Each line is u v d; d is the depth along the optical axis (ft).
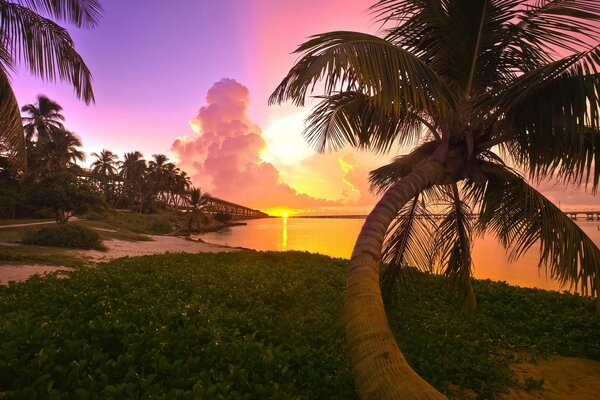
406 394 7.65
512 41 15.16
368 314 9.23
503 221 19.07
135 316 17.94
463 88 15.56
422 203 21.94
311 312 23.80
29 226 102.47
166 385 11.60
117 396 9.97
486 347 21.38
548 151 13.39
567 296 32.68
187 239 152.97
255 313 21.98
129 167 258.98
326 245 152.97
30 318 17.49
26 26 31.91
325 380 14.08
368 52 10.46
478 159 15.44
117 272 33.47
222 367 13.66
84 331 14.97
